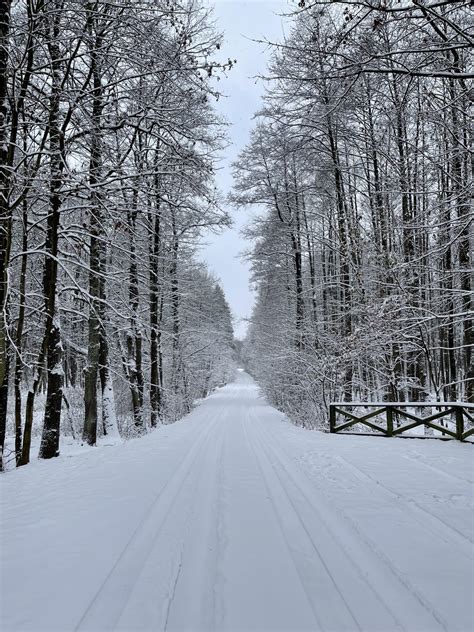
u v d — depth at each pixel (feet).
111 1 26.07
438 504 16.90
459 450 27.35
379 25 15.66
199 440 37.45
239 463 26.53
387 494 18.38
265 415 66.33
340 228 46.21
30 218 39.01
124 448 32.50
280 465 25.58
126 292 55.06
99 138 31.48
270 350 78.59
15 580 11.13
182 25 27.09
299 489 19.86
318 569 11.84
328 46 19.07
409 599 10.23
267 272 74.43
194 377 91.66
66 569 11.76
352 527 14.82
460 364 70.79
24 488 20.79
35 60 29.58
